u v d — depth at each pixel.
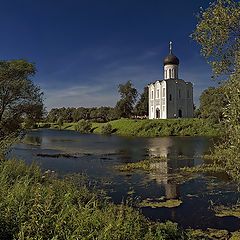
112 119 114.25
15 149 44.44
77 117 140.75
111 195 18.19
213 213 14.82
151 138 65.88
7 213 6.99
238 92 8.16
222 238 11.97
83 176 22.53
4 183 9.44
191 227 13.07
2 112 34.03
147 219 13.16
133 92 109.75
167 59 100.50
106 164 30.86
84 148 46.91
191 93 99.31
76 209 8.29
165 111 95.88
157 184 21.33
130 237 7.90
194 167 27.98
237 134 8.01
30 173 15.75
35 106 35.31
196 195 18.22
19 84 34.06
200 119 75.62
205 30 11.16
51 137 72.25
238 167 8.41
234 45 10.99
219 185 20.69
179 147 46.59
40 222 6.67
